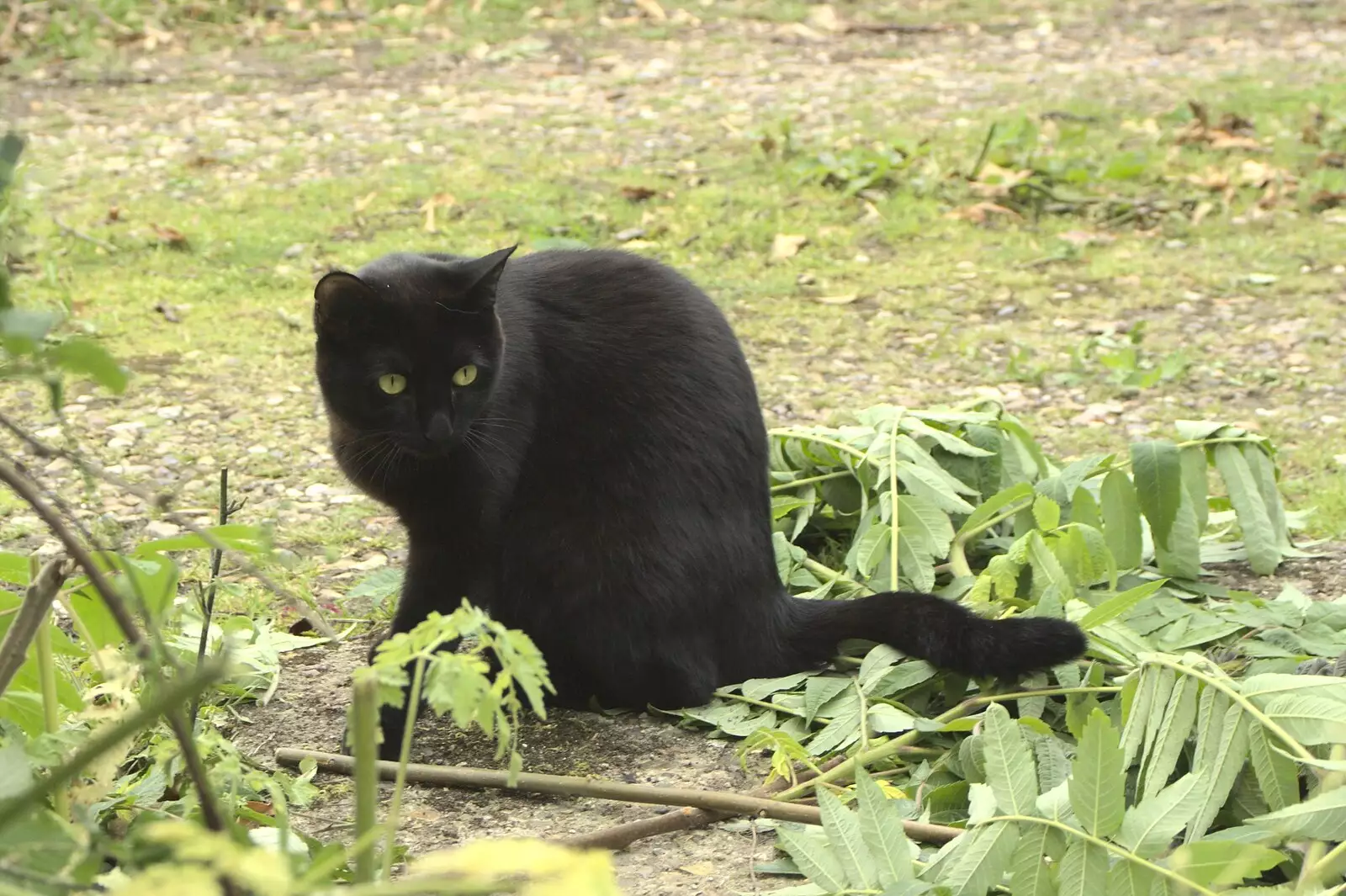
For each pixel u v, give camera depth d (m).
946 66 12.67
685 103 11.48
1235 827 2.70
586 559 3.65
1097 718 2.52
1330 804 2.48
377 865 2.39
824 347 7.01
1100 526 4.24
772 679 3.76
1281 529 4.49
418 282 3.47
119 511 5.04
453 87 11.89
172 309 7.38
